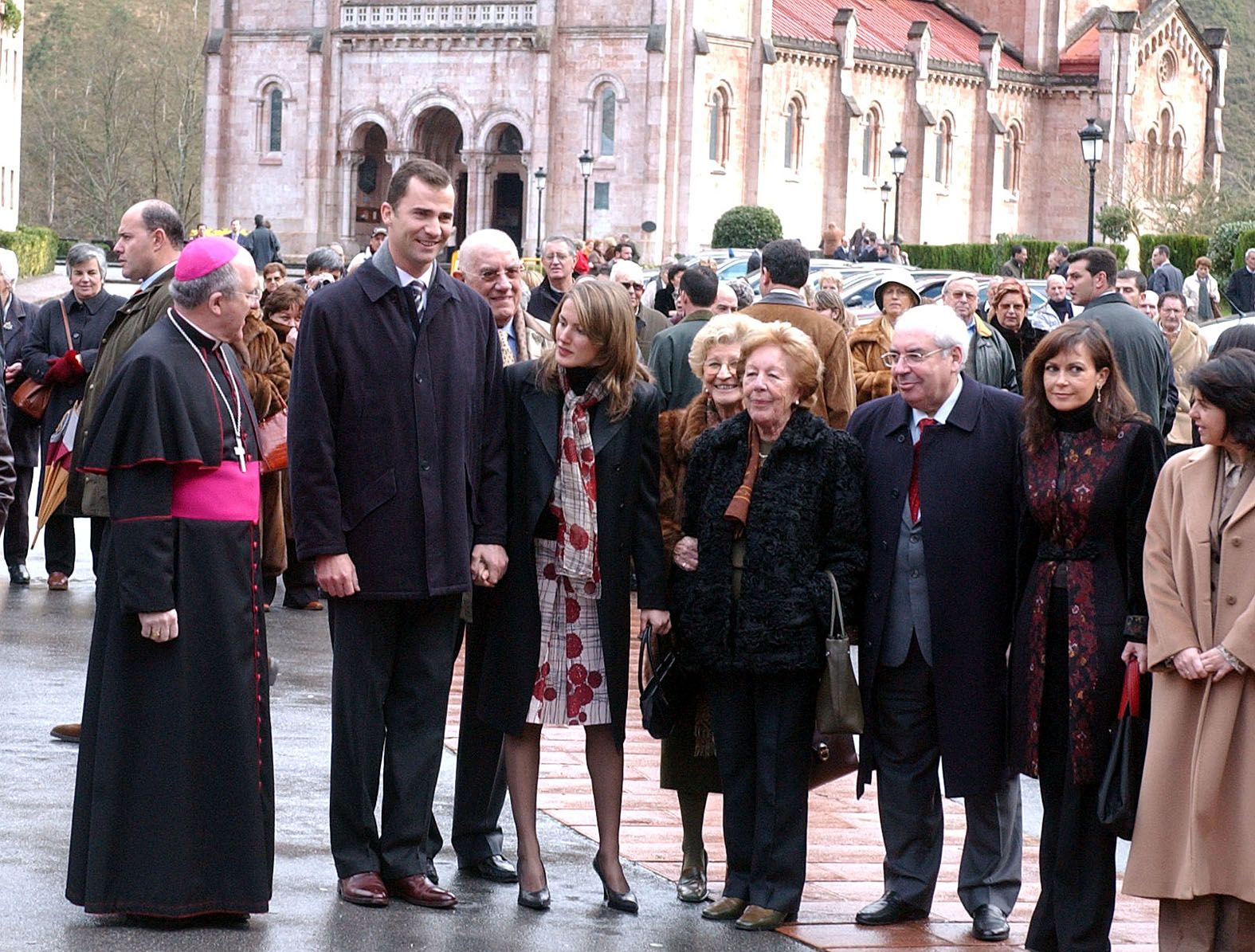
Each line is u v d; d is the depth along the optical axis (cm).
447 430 1033
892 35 9912
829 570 1038
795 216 9131
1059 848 988
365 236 8944
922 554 1048
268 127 8931
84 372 1867
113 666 967
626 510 1049
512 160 8706
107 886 953
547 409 1051
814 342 1462
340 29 8725
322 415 1017
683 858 1116
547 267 2008
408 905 1023
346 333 1022
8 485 1207
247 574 994
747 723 1042
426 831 1052
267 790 988
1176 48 10988
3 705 1448
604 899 1057
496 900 1046
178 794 960
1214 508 945
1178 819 941
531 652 1038
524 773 1048
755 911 1016
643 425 1056
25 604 1934
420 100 8612
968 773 1028
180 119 13400
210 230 6719
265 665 1003
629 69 8306
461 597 1052
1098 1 11062
